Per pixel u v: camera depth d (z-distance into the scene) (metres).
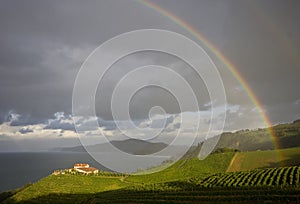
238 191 45.88
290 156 90.56
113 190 70.62
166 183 68.06
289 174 54.91
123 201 50.72
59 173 106.38
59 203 62.19
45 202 63.88
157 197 50.19
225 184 53.91
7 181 145.75
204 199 44.53
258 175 58.66
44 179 94.81
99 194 65.25
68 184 85.56
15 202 66.75
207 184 56.81
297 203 36.25
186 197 46.88
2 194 85.06
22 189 87.12
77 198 66.62
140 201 48.69
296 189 42.47
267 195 40.53
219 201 42.06
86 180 92.31
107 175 102.69
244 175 61.22
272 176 55.03
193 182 62.16
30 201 65.75
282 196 38.97
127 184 83.62
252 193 43.81
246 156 98.06
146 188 62.94
